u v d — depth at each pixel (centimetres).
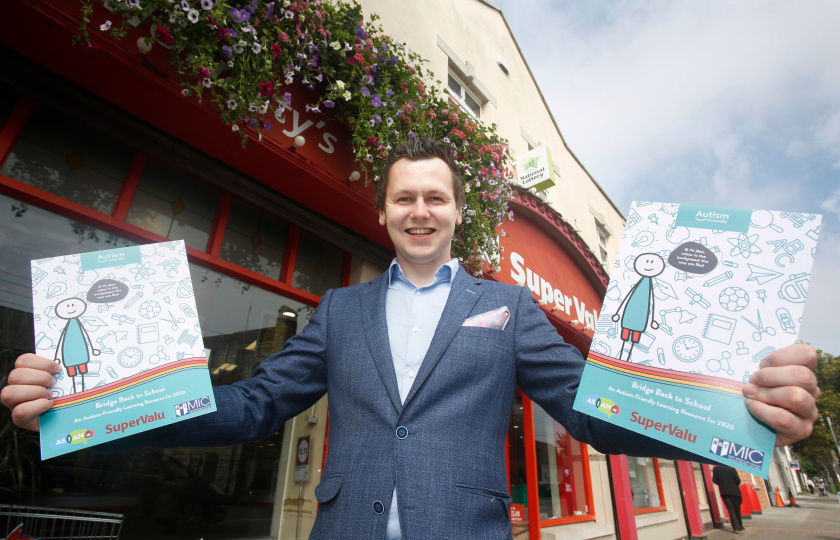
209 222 261
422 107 297
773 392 79
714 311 94
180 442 109
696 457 87
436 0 558
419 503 99
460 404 113
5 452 176
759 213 100
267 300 282
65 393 100
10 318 188
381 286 148
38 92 202
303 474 270
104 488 199
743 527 1024
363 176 301
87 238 215
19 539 151
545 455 517
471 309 132
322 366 140
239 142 242
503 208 367
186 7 181
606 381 97
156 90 210
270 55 219
